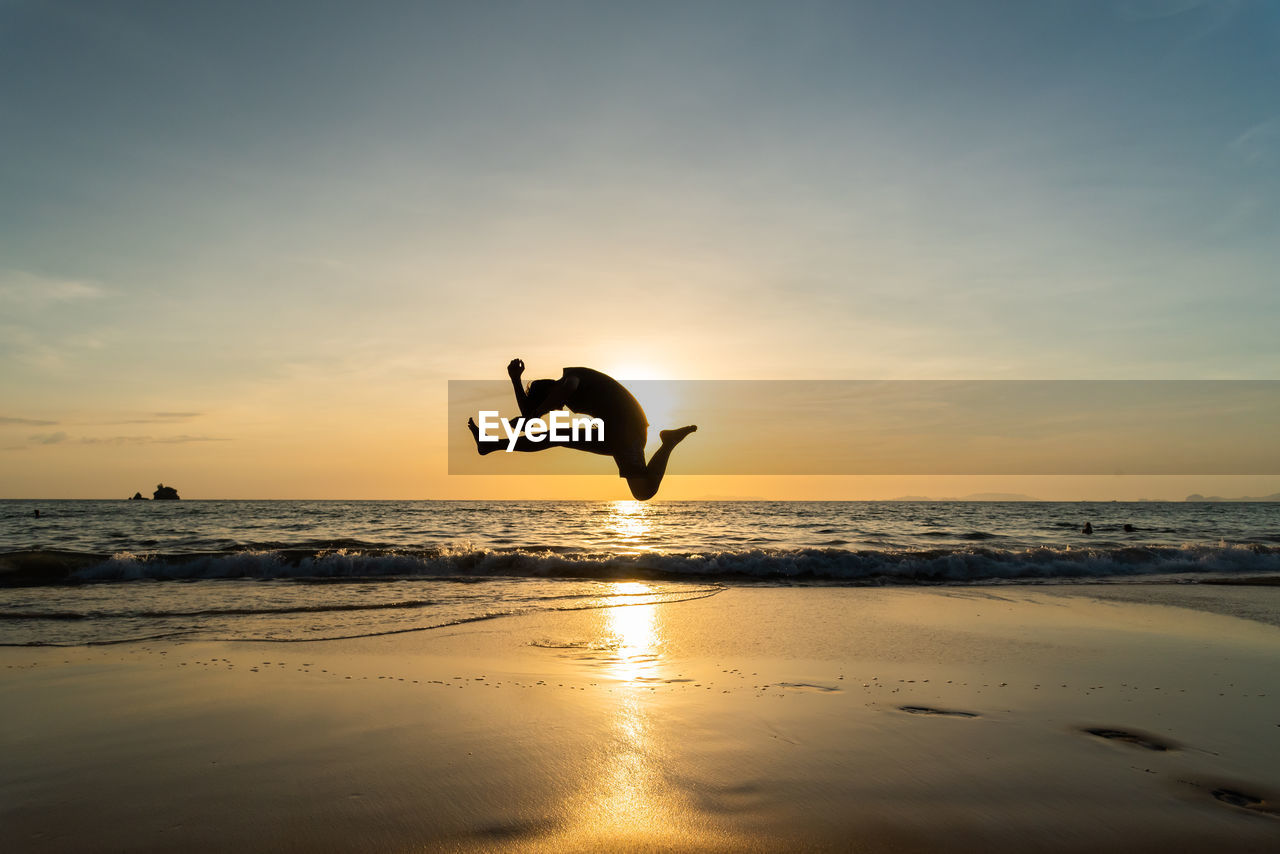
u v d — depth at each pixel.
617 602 13.17
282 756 5.81
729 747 6.07
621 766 5.66
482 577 16.47
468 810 4.91
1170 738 6.32
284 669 8.30
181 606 12.31
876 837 4.55
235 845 4.43
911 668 8.62
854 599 13.87
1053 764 5.73
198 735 6.24
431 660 8.81
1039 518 55.28
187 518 46.44
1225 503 157.75
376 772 5.52
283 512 60.75
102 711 6.80
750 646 9.76
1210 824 4.75
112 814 4.81
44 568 15.45
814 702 7.28
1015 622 11.52
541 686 7.78
